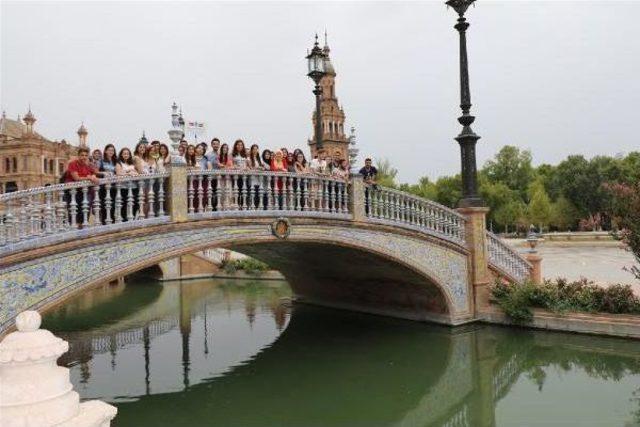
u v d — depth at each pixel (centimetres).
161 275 2931
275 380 1088
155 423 866
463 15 1451
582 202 6219
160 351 1353
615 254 3325
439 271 1407
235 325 1669
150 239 912
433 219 1405
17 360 300
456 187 6900
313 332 1517
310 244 1298
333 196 1195
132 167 979
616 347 1169
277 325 1648
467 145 1498
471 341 1309
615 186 1262
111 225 859
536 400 910
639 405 859
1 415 292
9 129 6050
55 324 1761
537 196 6000
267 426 849
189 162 1081
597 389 945
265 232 1066
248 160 1135
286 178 1105
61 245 797
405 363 1183
